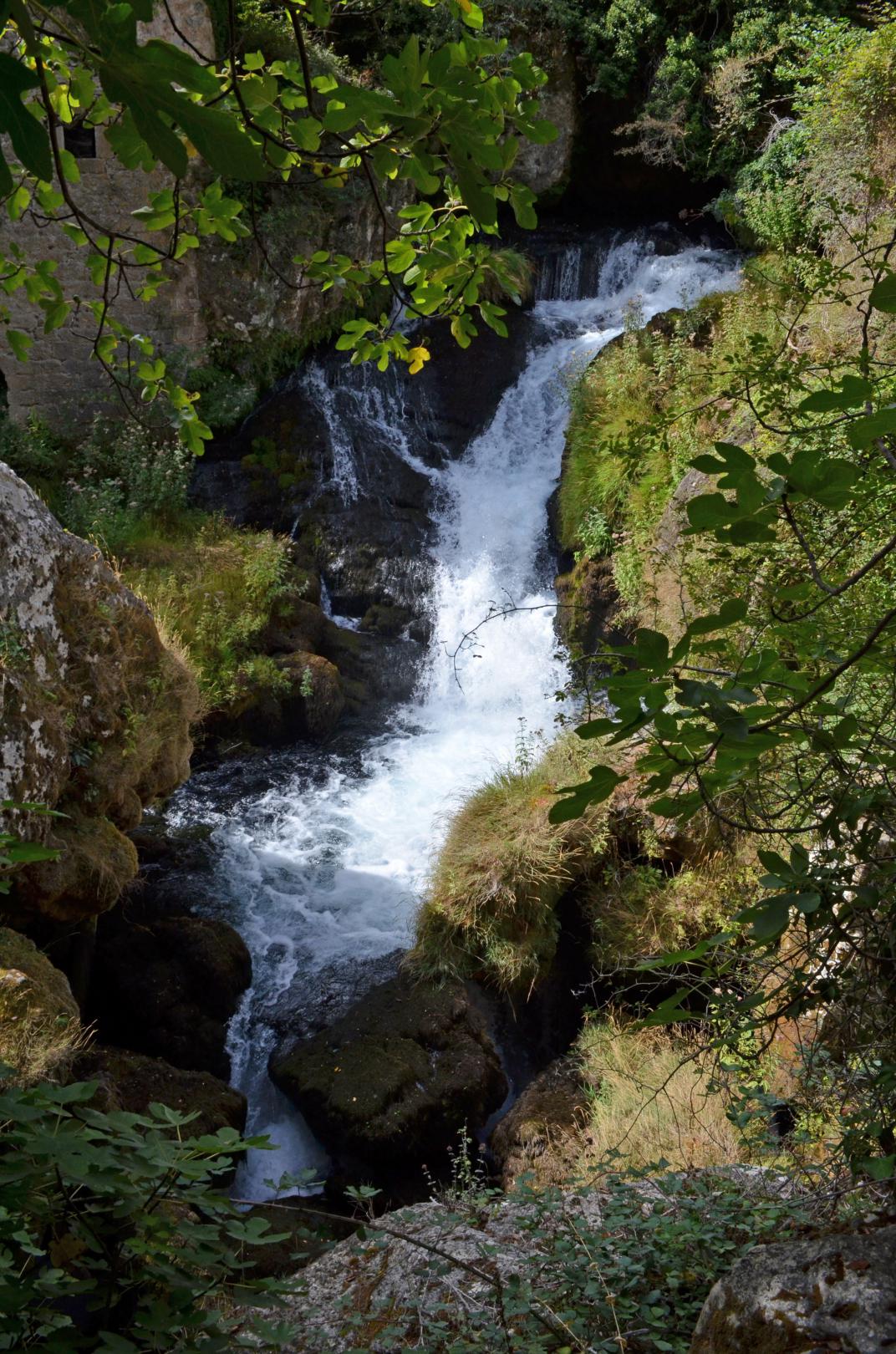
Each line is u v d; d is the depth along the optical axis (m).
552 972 7.67
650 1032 6.55
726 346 9.86
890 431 1.12
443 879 7.88
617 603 10.81
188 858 9.09
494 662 11.65
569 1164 6.04
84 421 13.19
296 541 12.64
